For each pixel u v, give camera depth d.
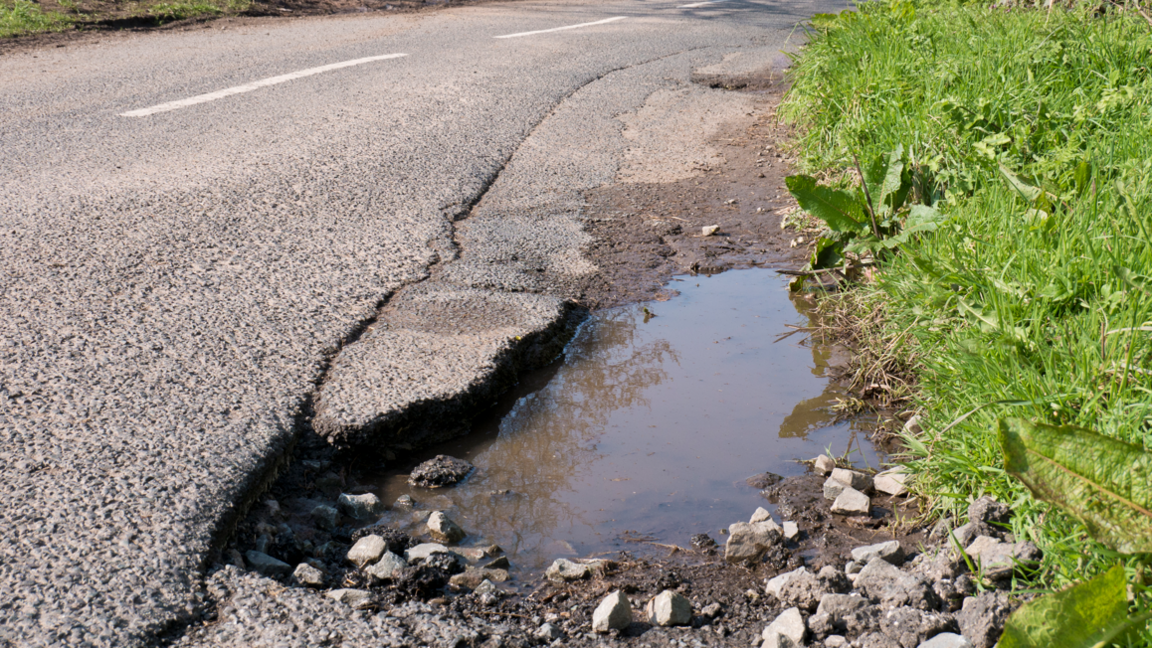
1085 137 3.74
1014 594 1.75
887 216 3.42
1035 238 2.74
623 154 5.44
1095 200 2.74
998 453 2.08
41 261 3.40
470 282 3.46
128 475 2.10
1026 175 3.26
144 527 1.92
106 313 2.98
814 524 2.19
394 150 5.20
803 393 2.90
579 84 7.32
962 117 4.04
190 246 3.62
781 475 2.43
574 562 2.01
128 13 9.92
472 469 2.45
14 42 8.45
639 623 1.81
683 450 2.55
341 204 4.24
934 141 3.95
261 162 4.87
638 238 4.13
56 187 4.33
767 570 2.01
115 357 2.68
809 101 5.82
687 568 2.02
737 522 2.12
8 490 2.01
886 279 3.17
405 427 2.53
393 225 4.00
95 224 3.82
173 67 7.54
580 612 1.85
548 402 2.81
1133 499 1.53
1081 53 4.68
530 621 1.81
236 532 2.04
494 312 3.19
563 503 2.30
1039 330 2.34
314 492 2.30
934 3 7.55
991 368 2.29
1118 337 2.12
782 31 10.68
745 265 3.91
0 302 3.02
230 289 3.23
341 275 3.42
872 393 2.88
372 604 1.83
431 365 2.76
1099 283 2.43
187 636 1.66
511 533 2.16
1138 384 2.01
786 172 5.19
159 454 2.19
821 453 2.55
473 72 7.62
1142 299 2.24
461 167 4.95
